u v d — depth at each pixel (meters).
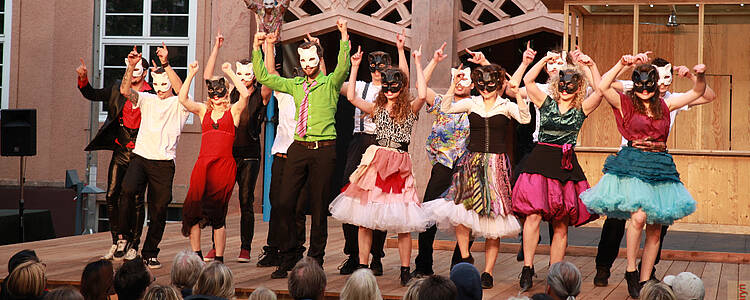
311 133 7.67
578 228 11.49
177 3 17.00
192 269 5.39
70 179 15.34
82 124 17.19
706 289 7.27
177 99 8.51
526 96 7.73
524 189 7.08
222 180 8.12
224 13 16.42
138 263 4.99
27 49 17.41
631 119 7.00
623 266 8.78
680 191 6.86
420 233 7.73
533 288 7.24
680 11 12.30
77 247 10.08
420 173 14.56
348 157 8.01
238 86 8.15
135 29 17.14
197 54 16.84
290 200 7.64
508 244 9.84
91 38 17.25
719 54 12.63
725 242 10.02
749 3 11.44
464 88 7.88
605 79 6.97
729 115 12.61
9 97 17.41
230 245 10.50
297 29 15.24
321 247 7.76
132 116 8.67
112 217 8.72
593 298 6.80
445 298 4.39
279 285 7.09
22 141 13.97
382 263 8.80
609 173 6.93
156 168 8.37
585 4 11.94
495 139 7.27
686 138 12.61
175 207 16.80
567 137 7.17
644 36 12.71
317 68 7.74
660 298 4.56
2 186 17.28
